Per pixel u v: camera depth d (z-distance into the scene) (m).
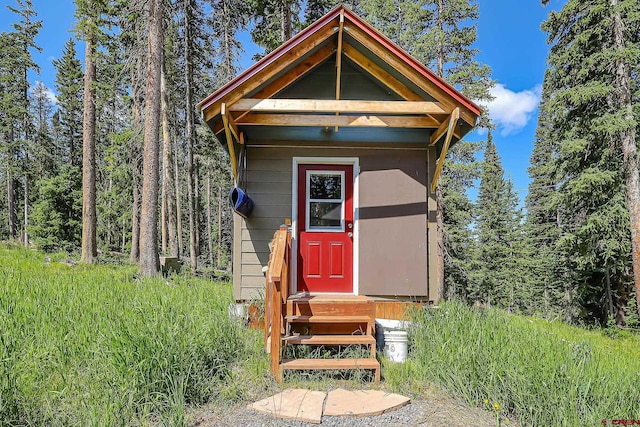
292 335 4.16
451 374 3.53
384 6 16.45
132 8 10.41
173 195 18.59
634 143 9.95
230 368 3.67
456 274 16.62
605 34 10.27
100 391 2.88
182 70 16.50
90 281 7.19
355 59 4.87
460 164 13.98
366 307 4.14
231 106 4.40
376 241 5.31
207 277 13.33
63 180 19.34
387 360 4.16
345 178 5.46
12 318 4.11
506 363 3.54
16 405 2.61
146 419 2.75
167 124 15.37
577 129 10.95
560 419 2.85
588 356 4.47
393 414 3.02
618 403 3.30
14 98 23.80
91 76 13.63
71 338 3.77
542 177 22.89
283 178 5.41
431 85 4.51
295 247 5.34
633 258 10.01
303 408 3.00
